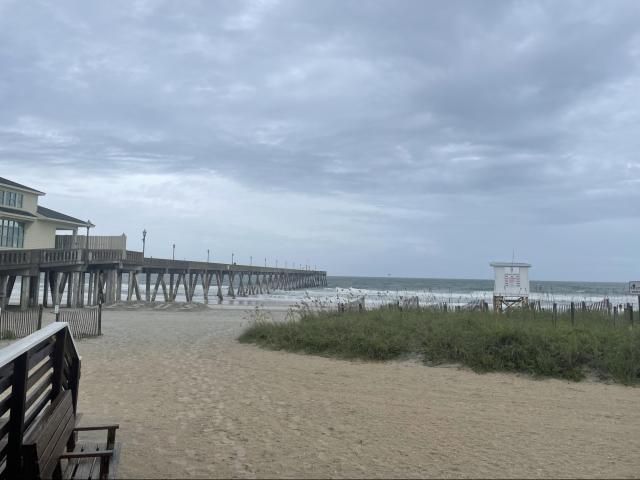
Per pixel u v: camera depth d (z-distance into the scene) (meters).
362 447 6.21
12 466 3.37
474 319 15.10
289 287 94.94
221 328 21.12
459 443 6.48
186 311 33.25
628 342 11.59
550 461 5.86
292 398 8.85
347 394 9.27
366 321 15.86
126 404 8.23
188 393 9.10
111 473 4.50
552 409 8.46
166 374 10.90
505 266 22.02
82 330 18.09
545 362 11.17
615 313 16.95
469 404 8.71
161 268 45.41
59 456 3.97
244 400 8.63
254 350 14.59
